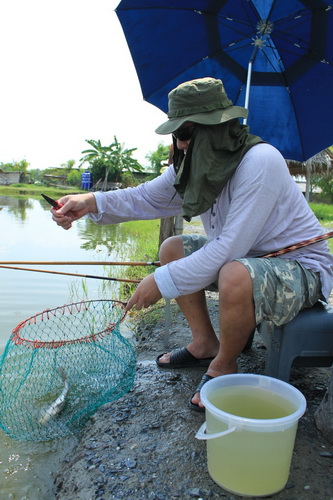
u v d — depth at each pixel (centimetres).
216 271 189
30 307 409
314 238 197
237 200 187
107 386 228
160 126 196
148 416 203
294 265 192
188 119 182
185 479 162
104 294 462
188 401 213
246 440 144
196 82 189
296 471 163
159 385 230
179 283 191
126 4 307
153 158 5322
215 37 325
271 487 149
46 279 520
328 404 184
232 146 189
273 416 168
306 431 186
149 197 251
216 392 168
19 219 1358
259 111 342
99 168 4572
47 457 191
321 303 211
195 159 187
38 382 240
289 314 189
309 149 337
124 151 4656
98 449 182
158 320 352
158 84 346
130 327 361
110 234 1034
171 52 331
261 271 181
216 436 143
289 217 198
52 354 242
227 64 337
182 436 187
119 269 567
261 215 186
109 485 161
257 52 322
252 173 185
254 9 302
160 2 305
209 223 215
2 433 207
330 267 202
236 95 346
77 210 239
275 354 201
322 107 319
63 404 218
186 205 189
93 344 248
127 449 180
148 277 197
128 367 242
